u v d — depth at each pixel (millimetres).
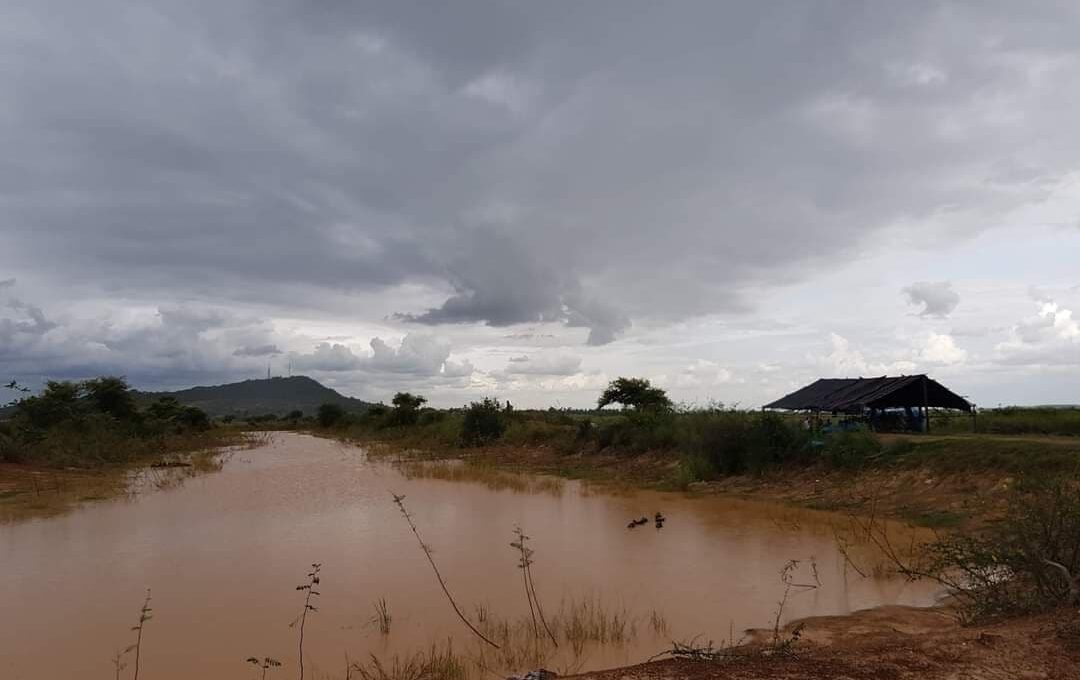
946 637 6391
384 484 22109
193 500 18453
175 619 8523
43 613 8766
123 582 10188
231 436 53969
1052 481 9008
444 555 11812
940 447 16984
